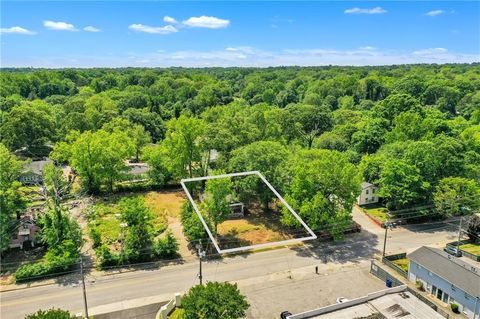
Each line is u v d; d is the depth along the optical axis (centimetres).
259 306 2703
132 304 2698
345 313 2444
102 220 4166
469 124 6931
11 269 3153
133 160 6562
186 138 4944
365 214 4469
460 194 4066
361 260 3412
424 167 4312
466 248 3666
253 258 3406
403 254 3456
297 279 3080
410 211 4216
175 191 5269
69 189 4753
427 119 5612
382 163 4678
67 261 3080
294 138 6250
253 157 4078
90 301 2728
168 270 3191
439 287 2848
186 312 2103
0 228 3158
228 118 5312
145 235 3316
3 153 3716
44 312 2020
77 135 5353
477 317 2545
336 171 3525
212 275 3120
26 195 4134
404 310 2483
